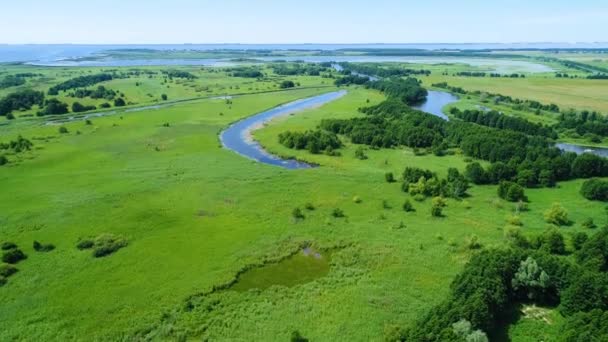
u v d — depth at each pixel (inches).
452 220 2455.7
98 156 3747.5
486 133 3976.4
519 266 1704.0
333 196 2824.8
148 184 3024.1
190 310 1665.8
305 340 1488.7
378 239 2229.3
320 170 3398.1
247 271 1957.4
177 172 3302.2
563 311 1557.6
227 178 3161.9
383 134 4296.3
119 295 1745.8
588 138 4394.7
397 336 1450.5
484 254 1817.2
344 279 1876.2
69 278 1862.7
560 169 3115.2
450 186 2859.3
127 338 1505.9
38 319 1598.2
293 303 1710.1
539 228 2336.4
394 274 1905.8
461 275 1731.1
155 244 2170.3
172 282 1843.0
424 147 4104.3
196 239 2229.3
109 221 2421.3
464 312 1434.5
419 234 2278.5
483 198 2797.7
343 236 2266.2
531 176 2992.1
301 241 2217.0
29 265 1966.0
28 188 2942.9
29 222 2404.0
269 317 1624.0
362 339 1492.4
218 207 2637.8
